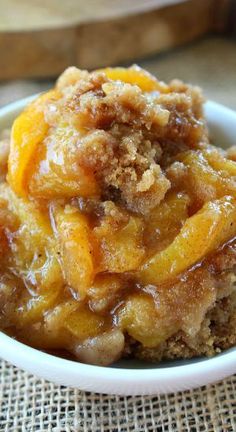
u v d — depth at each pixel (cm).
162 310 22
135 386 20
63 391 25
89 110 23
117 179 22
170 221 23
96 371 20
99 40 45
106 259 22
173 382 20
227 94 45
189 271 22
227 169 24
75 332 22
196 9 49
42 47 44
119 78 26
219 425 24
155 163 23
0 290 23
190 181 23
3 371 26
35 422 24
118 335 22
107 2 47
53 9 46
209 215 22
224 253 23
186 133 25
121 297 22
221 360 21
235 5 50
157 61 49
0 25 43
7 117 28
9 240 24
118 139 23
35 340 23
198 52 50
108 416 24
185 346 23
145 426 24
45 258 23
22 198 24
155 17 47
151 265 22
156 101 24
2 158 25
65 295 23
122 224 22
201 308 22
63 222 22
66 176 22
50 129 24
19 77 45
